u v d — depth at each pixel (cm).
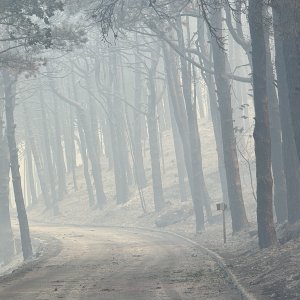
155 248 4791
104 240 5909
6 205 7188
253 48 3328
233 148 4966
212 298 2114
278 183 4259
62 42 4497
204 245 4622
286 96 3712
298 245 2969
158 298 2169
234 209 4959
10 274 3434
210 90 6481
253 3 3238
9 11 4119
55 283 2852
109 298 2238
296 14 2692
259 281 2398
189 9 4997
